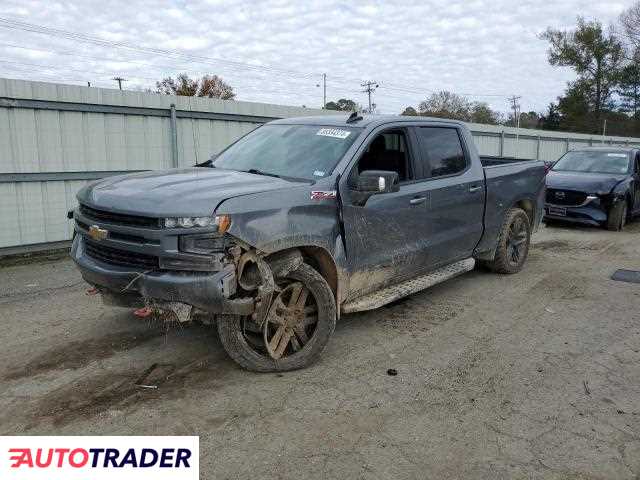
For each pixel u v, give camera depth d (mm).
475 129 18938
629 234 11008
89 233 3971
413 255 5266
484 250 6621
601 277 7336
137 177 4410
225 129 10648
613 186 11188
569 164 12836
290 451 3170
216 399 3742
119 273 3801
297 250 4117
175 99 9805
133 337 4797
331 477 2941
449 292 6473
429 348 4746
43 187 8508
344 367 4309
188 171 4672
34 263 7758
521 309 5887
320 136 4953
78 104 8672
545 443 3305
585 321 5539
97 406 3627
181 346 4605
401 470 3014
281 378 4078
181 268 3607
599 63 64188
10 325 5102
